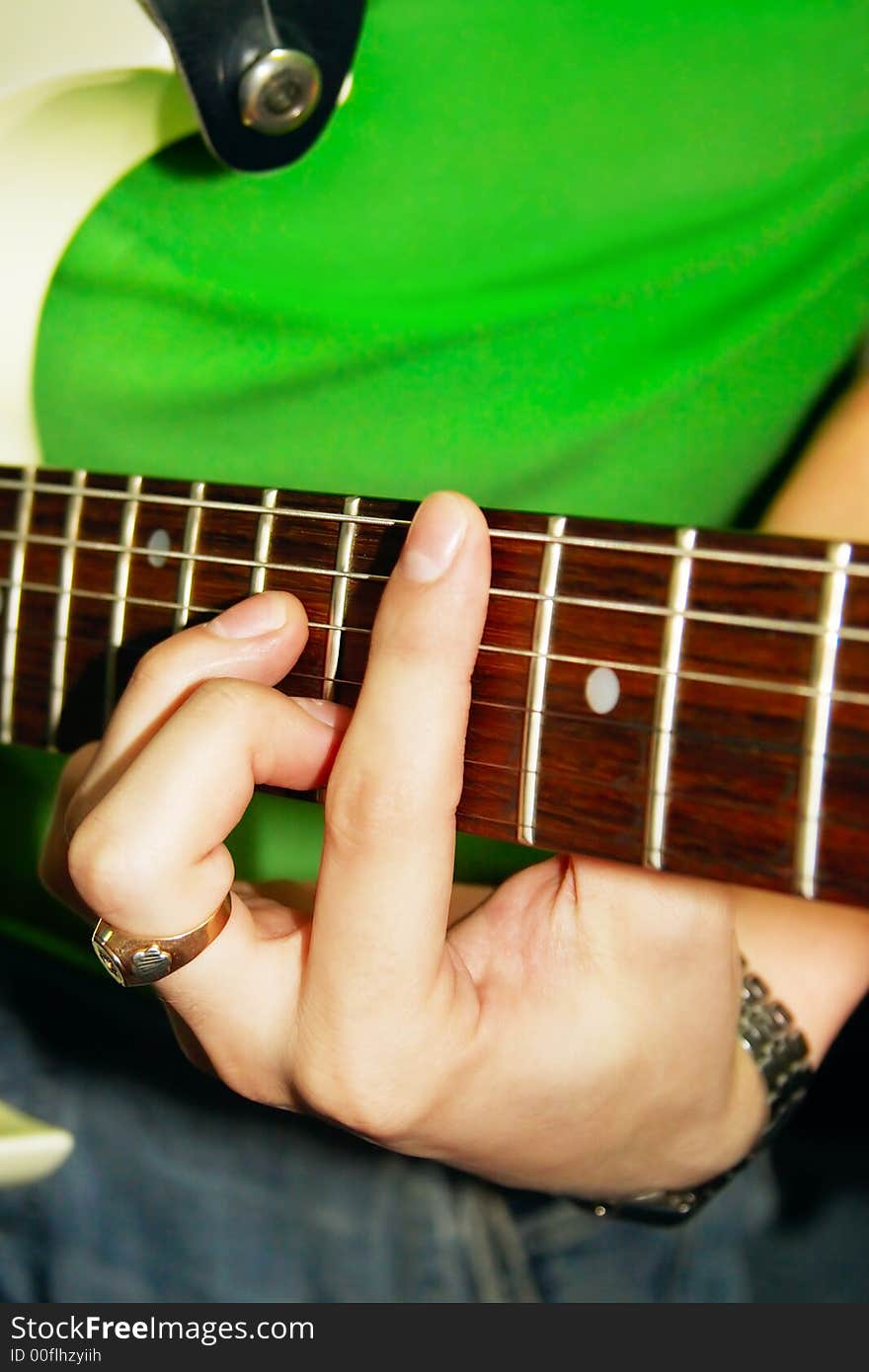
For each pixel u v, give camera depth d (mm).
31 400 488
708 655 327
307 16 421
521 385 472
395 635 332
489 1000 367
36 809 514
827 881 321
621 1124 379
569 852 342
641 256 466
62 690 408
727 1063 386
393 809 335
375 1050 352
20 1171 399
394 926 343
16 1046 501
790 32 452
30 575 408
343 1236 472
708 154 460
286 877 478
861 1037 483
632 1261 469
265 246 468
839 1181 471
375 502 359
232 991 357
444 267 469
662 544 330
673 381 469
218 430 490
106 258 470
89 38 432
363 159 460
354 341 472
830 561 317
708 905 369
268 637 356
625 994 371
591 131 459
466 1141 372
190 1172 482
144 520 390
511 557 341
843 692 317
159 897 340
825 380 473
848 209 465
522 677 341
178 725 342
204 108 427
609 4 446
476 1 444
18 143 448
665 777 331
